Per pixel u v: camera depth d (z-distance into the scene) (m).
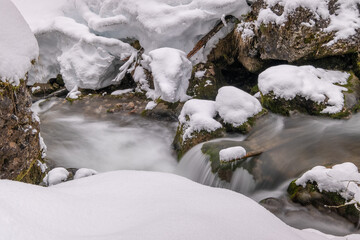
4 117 2.73
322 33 6.16
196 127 5.58
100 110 8.08
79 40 9.04
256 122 5.50
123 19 8.71
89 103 8.45
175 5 8.45
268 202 4.01
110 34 9.30
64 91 9.77
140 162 6.15
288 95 5.72
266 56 7.11
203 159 5.08
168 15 8.05
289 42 6.41
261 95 6.12
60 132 7.27
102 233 1.39
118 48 8.70
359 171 3.89
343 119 5.38
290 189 3.99
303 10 6.16
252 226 1.62
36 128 3.34
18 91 2.88
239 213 1.74
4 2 2.80
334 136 5.03
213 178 4.79
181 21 7.85
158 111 7.48
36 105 8.78
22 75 2.86
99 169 5.95
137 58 8.76
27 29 2.94
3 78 2.67
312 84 5.69
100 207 1.62
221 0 7.52
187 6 8.02
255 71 7.72
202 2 7.76
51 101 8.79
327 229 3.43
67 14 10.55
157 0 8.45
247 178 4.55
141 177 2.20
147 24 8.17
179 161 5.61
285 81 5.75
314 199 3.66
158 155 6.30
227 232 1.46
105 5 9.28
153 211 1.61
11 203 1.34
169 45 8.38
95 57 8.82
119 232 1.38
